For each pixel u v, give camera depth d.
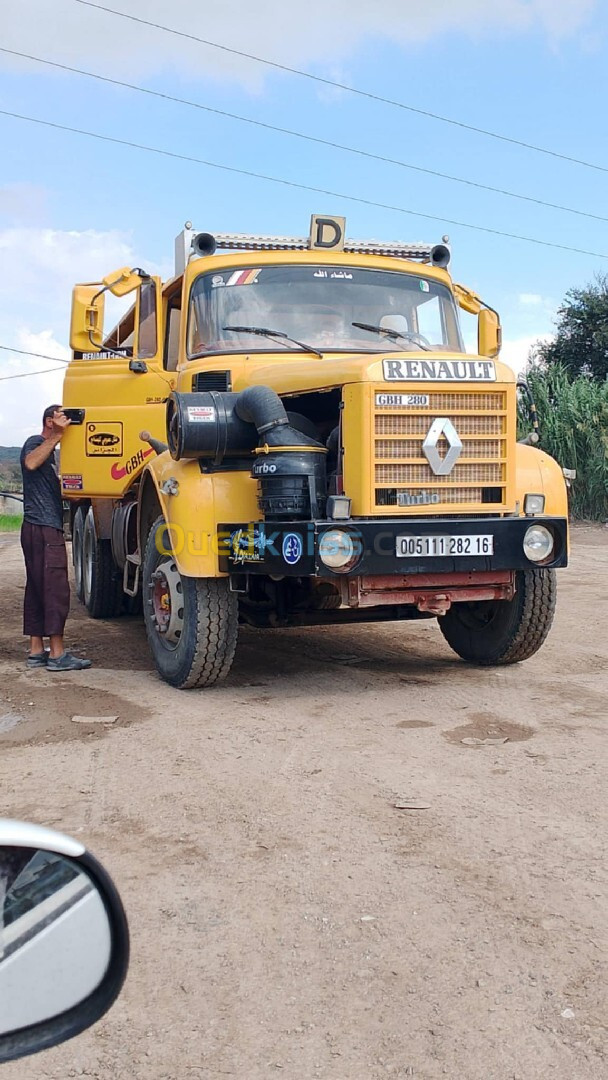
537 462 6.48
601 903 3.36
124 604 10.20
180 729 5.54
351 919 3.29
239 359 6.88
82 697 6.36
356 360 5.89
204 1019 2.75
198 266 7.29
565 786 4.50
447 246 8.12
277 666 7.37
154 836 4.01
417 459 5.91
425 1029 2.67
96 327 7.62
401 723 5.62
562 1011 2.74
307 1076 2.49
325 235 7.70
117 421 7.95
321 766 4.84
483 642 7.21
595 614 9.81
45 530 7.16
